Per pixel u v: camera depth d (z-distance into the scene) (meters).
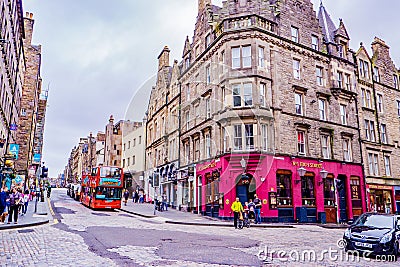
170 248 8.56
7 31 18.67
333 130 24.75
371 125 28.62
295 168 21.61
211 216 20.05
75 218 16.86
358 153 26.20
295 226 18.03
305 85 24.05
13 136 26.98
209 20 25.14
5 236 10.26
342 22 28.28
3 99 19.05
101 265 6.34
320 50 25.81
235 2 24.03
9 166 18.80
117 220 16.67
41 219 15.19
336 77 26.16
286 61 23.30
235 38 21.78
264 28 22.52
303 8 25.78
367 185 26.12
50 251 7.77
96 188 23.73
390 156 29.22
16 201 13.62
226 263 6.84
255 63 21.25
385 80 31.34
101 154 62.50
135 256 7.32
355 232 9.20
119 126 50.56
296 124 22.53
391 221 9.88
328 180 23.34
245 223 16.95
